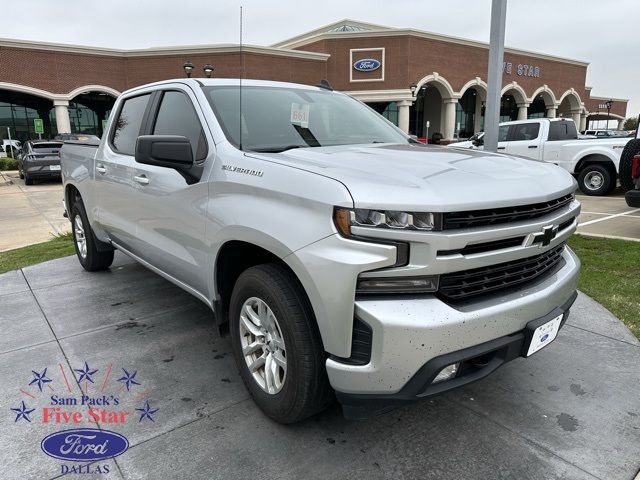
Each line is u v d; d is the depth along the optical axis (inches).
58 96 1158.3
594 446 96.0
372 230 77.8
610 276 194.7
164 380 121.6
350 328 80.8
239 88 132.9
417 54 1326.3
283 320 91.1
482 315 82.8
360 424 103.3
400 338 77.9
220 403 111.5
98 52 1185.4
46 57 1135.0
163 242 133.8
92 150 183.8
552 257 105.2
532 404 110.3
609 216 336.8
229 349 138.0
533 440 98.0
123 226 158.2
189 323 156.0
